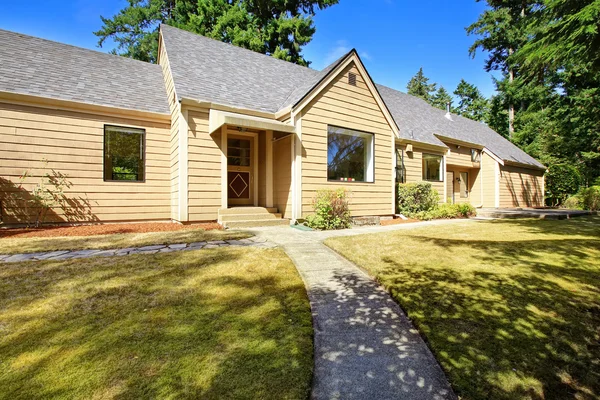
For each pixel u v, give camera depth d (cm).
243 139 931
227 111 809
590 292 318
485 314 270
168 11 2467
